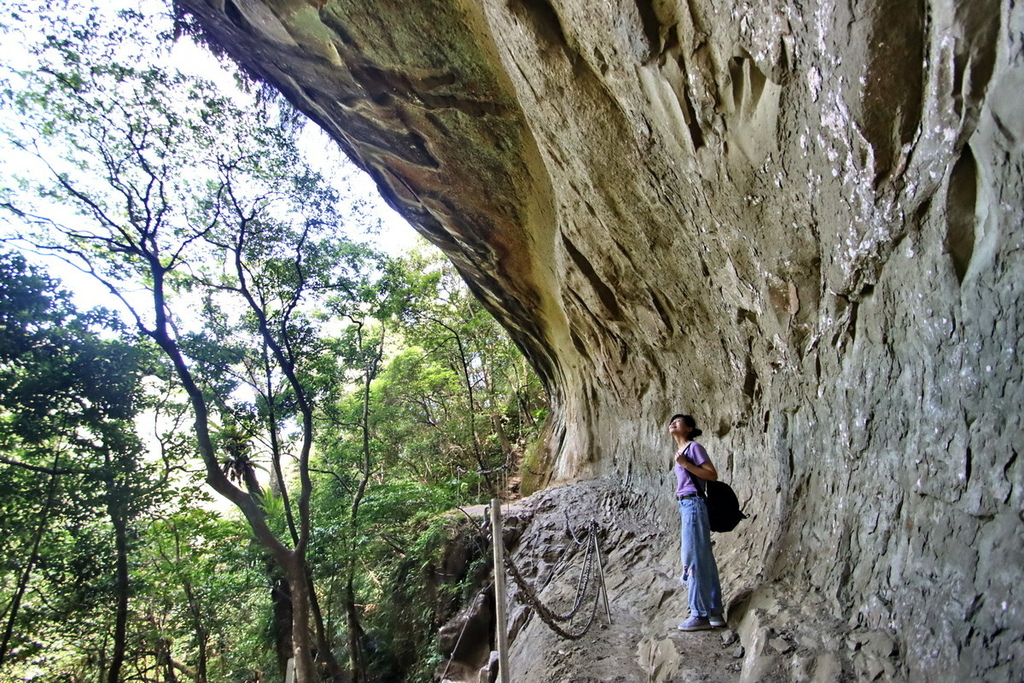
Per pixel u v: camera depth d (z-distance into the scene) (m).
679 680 3.39
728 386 5.12
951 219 2.28
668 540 6.16
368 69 7.30
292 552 11.97
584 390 11.41
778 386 4.14
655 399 7.35
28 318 9.52
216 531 12.84
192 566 12.70
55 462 10.31
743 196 3.61
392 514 14.36
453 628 10.23
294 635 11.41
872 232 2.79
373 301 16.17
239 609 14.93
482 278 12.59
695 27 3.21
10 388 9.59
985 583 2.15
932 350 2.50
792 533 3.74
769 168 3.28
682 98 3.58
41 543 10.85
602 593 5.45
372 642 12.99
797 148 3.00
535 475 15.75
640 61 3.63
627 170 4.73
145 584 11.99
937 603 2.40
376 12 6.36
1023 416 1.99
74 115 10.38
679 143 3.90
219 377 12.80
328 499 16.17
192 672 14.45
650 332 6.49
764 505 4.33
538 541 9.12
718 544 4.93
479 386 23.81
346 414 18.73
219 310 13.58
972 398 2.25
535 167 7.32
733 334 4.71
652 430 7.51
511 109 6.72
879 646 2.65
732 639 3.63
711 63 3.28
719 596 3.86
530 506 10.70
